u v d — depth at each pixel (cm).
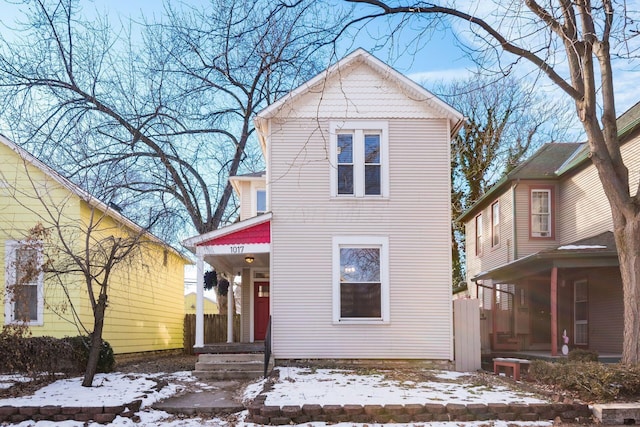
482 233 2292
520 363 1113
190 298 4244
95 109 1652
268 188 1370
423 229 1355
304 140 1379
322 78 1375
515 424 797
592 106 1064
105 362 1222
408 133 1379
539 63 1011
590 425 801
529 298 1856
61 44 1677
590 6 955
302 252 1346
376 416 812
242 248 1353
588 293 1617
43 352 1067
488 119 2850
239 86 1845
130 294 1670
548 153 1975
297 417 806
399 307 1330
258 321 1694
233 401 930
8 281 1285
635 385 880
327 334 1323
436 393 925
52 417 815
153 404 896
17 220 1336
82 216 1345
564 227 1805
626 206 1059
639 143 1447
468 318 1309
